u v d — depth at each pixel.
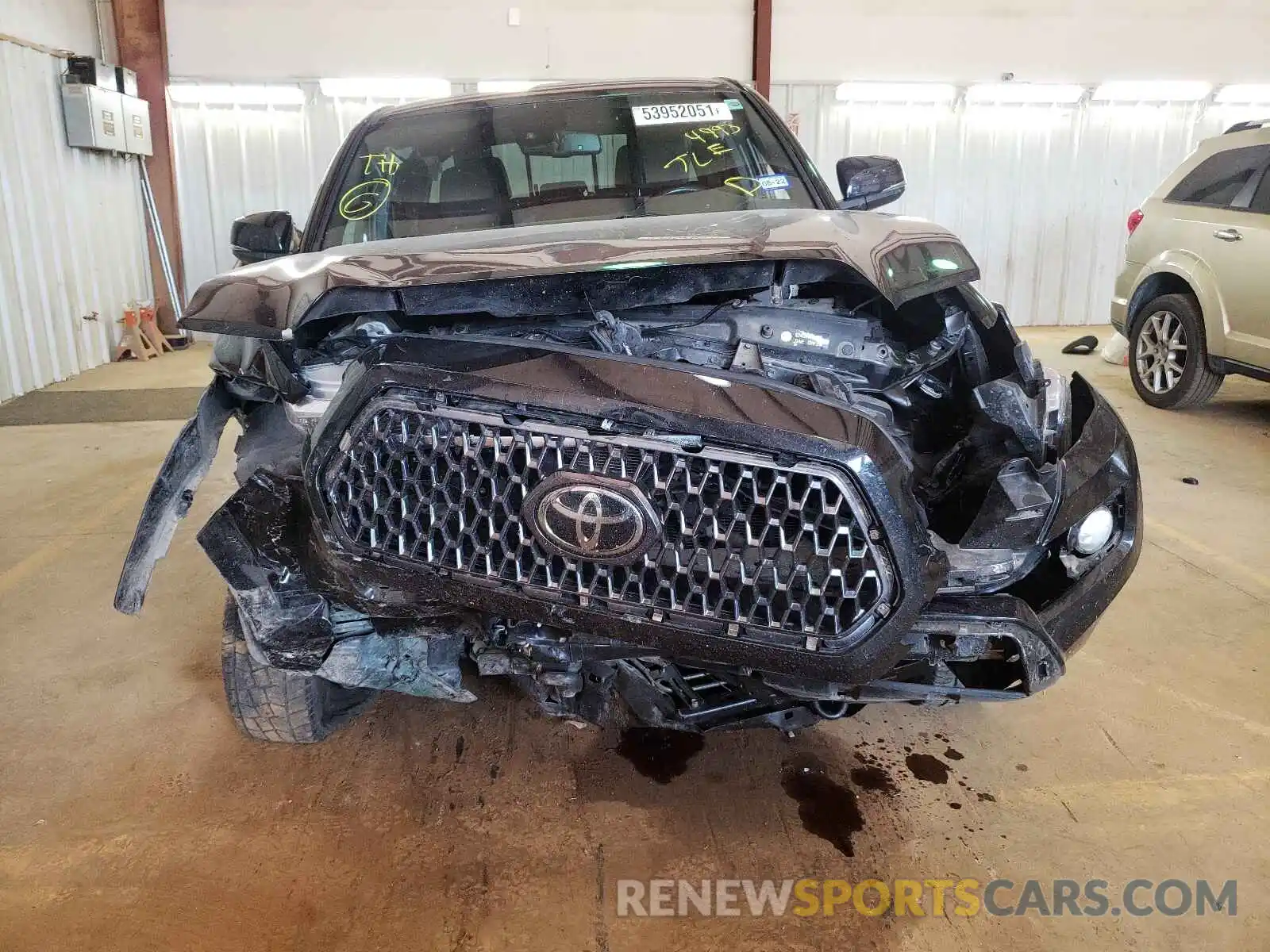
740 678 1.73
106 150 8.13
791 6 9.17
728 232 2.01
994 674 1.83
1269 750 2.28
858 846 1.99
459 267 1.79
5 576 3.50
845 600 1.55
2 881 1.93
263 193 9.29
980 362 2.31
